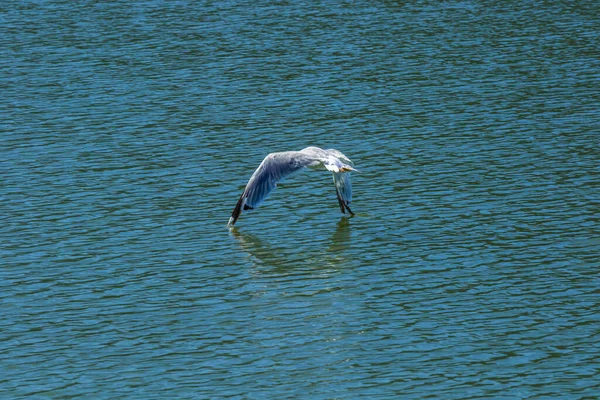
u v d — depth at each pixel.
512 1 68.00
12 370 24.11
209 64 54.22
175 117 45.47
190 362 24.33
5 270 30.05
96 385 23.28
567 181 36.44
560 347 24.69
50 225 33.47
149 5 69.00
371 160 39.41
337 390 22.78
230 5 68.56
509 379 23.17
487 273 29.14
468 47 56.53
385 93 48.47
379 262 30.22
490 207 34.25
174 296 28.23
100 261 30.69
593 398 22.25
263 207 35.34
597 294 27.56
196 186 37.03
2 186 37.09
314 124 44.06
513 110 45.22
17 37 60.47
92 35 60.78
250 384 23.12
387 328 25.91
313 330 25.92
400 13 65.25
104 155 40.53
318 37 59.47
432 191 35.97
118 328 26.28
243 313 27.06
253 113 45.88
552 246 30.88
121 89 49.91
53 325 26.50
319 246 31.59
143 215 34.34
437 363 24.00
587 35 58.38
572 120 43.50
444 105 46.28
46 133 43.34
